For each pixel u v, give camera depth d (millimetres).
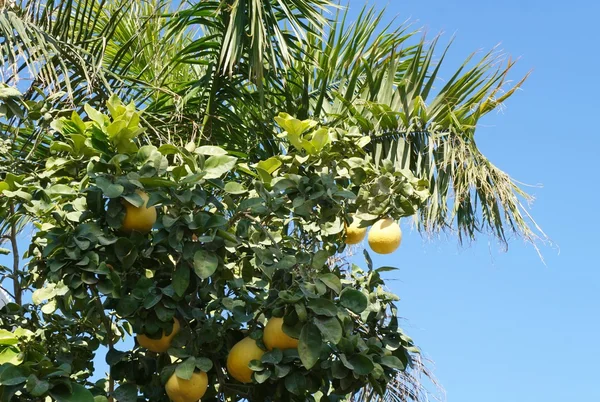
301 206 3340
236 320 3141
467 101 5676
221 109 5898
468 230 5645
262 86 5383
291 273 3242
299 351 2785
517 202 5441
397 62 6062
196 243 3105
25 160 4164
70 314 3895
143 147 3268
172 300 3084
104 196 3098
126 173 3184
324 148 3682
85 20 6535
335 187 3424
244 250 3672
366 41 6484
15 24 5012
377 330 3564
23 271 4094
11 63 5016
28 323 3980
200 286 3311
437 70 5816
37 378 2816
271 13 5562
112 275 3057
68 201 3592
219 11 5555
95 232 3100
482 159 5500
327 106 6301
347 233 3832
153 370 3385
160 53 6504
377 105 5523
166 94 6051
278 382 3115
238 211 3352
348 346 2963
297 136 3623
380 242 3559
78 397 2820
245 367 2979
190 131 5918
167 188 3152
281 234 3980
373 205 3611
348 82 6555
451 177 5520
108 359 3355
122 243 3090
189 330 3162
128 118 3285
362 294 3090
